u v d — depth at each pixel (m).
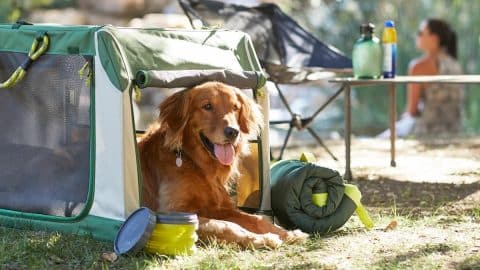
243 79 6.30
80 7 17.86
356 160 10.15
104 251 5.57
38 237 5.95
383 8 18.58
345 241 5.95
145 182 6.21
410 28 18.41
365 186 8.29
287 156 10.56
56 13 17.66
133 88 5.71
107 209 5.78
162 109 6.14
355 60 8.51
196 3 8.70
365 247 5.75
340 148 11.48
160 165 6.18
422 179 8.64
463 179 8.62
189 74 5.96
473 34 18.31
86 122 5.89
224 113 5.99
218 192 6.19
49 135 6.10
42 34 6.00
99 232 5.83
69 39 5.87
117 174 5.70
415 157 10.38
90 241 5.80
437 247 5.70
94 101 5.77
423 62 15.04
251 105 6.25
